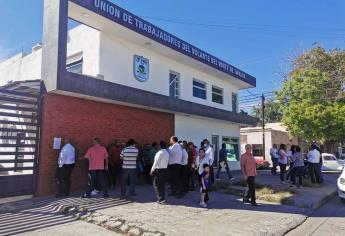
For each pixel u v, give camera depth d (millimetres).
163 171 10453
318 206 11547
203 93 21484
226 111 21953
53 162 11773
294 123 33781
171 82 18609
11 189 10688
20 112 13203
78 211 8992
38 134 11523
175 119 18594
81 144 12859
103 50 14148
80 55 14844
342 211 10828
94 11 12453
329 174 24734
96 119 13594
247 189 11250
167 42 16344
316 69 36125
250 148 11148
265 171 25875
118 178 14078
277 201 11570
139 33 14586
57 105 12070
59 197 11086
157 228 7590
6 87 12633
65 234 7266
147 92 15219
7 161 10711
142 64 16219
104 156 11117
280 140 38375
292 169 15148
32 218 8500
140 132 15875
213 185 13906
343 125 32094
